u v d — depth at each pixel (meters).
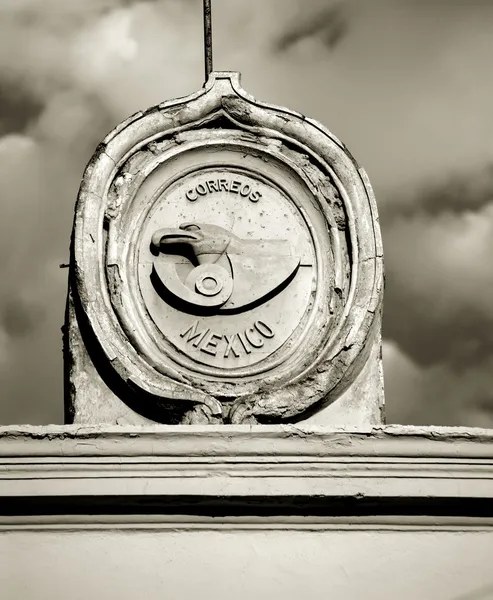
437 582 6.29
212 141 7.27
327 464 6.39
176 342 6.88
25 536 6.30
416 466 6.43
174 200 7.19
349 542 6.34
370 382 6.88
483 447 6.48
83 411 6.77
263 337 6.91
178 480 6.32
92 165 7.15
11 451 6.36
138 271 7.02
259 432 6.40
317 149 7.28
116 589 6.20
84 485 6.31
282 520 6.36
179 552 6.27
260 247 7.07
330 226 7.13
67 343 6.95
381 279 7.01
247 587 6.21
